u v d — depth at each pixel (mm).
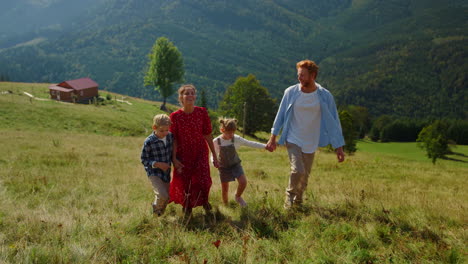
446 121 106250
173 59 61438
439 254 2943
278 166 13680
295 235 3467
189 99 4191
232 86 52531
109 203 5156
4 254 2797
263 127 51250
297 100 4645
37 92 61938
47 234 3414
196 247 3125
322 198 5160
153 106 67062
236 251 2977
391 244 3213
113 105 58875
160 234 3428
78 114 42500
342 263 2770
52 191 6047
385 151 76562
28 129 33500
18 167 9430
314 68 4465
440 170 15789
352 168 13312
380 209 4488
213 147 4617
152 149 4098
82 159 11766
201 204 4238
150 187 6742
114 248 3086
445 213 4371
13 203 4965
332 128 4652
